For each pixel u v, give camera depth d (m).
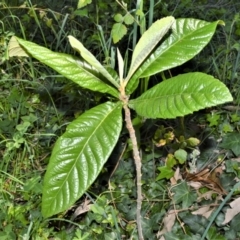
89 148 0.54
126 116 0.57
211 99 0.50
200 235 0.87
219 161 1.07
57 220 0.98
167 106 0.53
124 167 1.08
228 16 1.72
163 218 0.94
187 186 0.97
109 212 0.96
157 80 1.31
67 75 0.56
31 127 1.23
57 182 0.53
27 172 1.13
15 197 1.05
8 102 1.33
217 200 0.96
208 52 1.49
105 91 0.57
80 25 1.60
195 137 1.16
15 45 0.60
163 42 0.60
